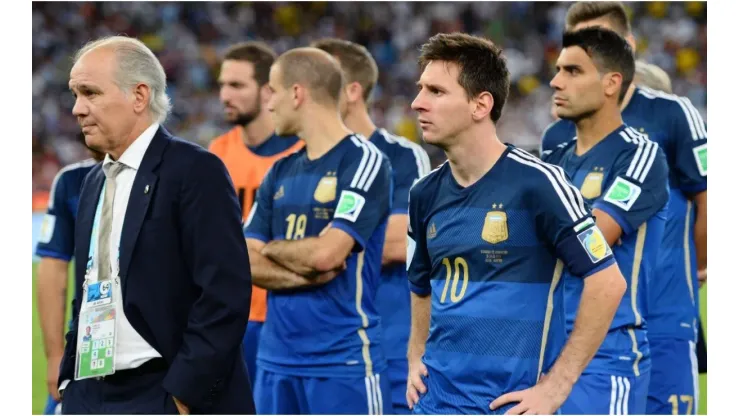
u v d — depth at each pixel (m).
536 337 8.91
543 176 8.85
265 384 12.63
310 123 12.58
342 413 12.32
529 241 8.95
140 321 8.81
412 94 61.16
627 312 11.34
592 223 8.83
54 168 57.00
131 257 8.82
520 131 57.00
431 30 63.72
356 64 14.75
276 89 12.62
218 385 8.87
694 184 13.50
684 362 13.52
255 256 12.46
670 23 62.16
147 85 9.08
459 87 9.01
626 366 11.25
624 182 11.36
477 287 9.09
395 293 14.19
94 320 8.91
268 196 12.90
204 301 8.70
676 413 13.49
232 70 14.90
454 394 9.17
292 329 12.35
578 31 11.79
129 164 9.01
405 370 14.16
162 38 63.59
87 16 63.16
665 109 13.55
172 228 8.86
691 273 13.77
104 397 8.92
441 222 9.33
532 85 60.66
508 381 8.92
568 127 14.05
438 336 9.37
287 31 64.69
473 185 9.16
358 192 12.20
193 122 59.66
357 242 12.13
